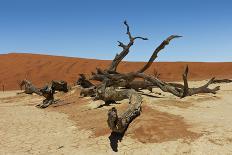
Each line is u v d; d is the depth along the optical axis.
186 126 11.43
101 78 19.95
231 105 15.56
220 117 12.77
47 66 45.06
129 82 19.33
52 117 15.71
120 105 14.88
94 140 11.30
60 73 43.25
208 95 18.64
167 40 18.16
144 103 14.82
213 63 47.88
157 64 47.66
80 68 45.00
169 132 10.93
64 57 49.53
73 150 10.73
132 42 20.06
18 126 14.14
